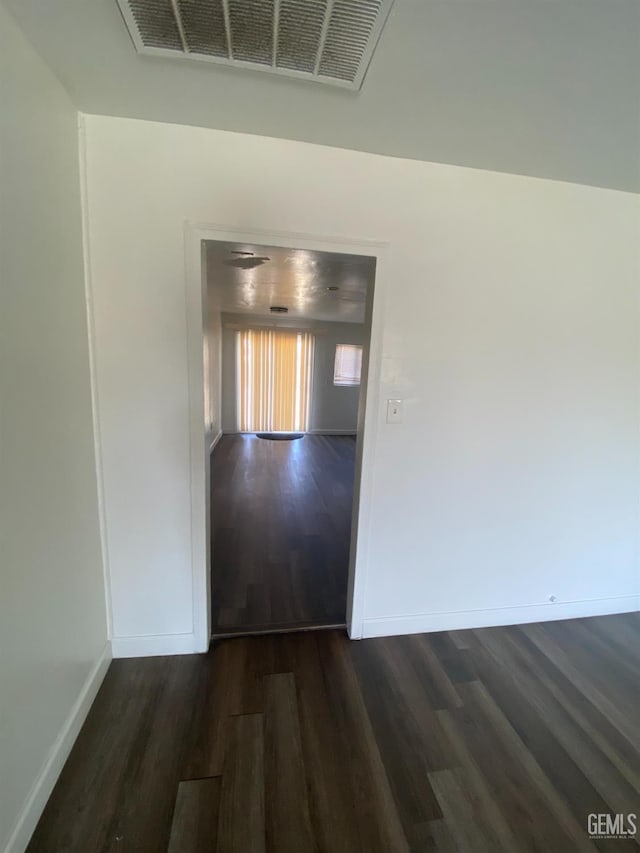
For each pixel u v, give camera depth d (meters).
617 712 1.56
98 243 1.40
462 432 1.80
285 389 7.01
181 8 0.90
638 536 2.14
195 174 1.40
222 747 1.34
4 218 0.94
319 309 5.27
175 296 1.47
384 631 1.93
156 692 1.55
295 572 2.50
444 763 1.32
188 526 1.65
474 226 1.62
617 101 1.16
